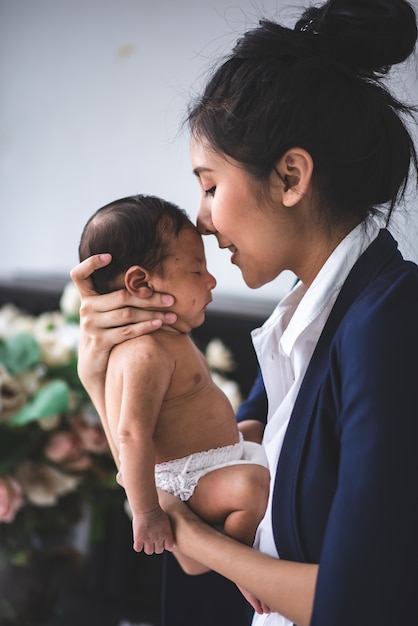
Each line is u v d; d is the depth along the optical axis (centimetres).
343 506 82
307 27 101
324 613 81
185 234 109
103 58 249
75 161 257
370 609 80
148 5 240
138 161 247
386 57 98
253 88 94
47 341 163
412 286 92
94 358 110
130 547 227
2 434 152
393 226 126
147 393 105
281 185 95
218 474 109
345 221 99
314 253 100
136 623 219
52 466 156
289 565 91
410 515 81
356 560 80
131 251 108
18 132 266
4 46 266
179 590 123
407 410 83
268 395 113
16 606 161
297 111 92
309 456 93
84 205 257
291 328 100
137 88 245
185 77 237
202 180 100
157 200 112
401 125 98
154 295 108
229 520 107
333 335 95
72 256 261
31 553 160
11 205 269
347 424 85
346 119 93
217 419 113
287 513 94
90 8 250
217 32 230
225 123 94
